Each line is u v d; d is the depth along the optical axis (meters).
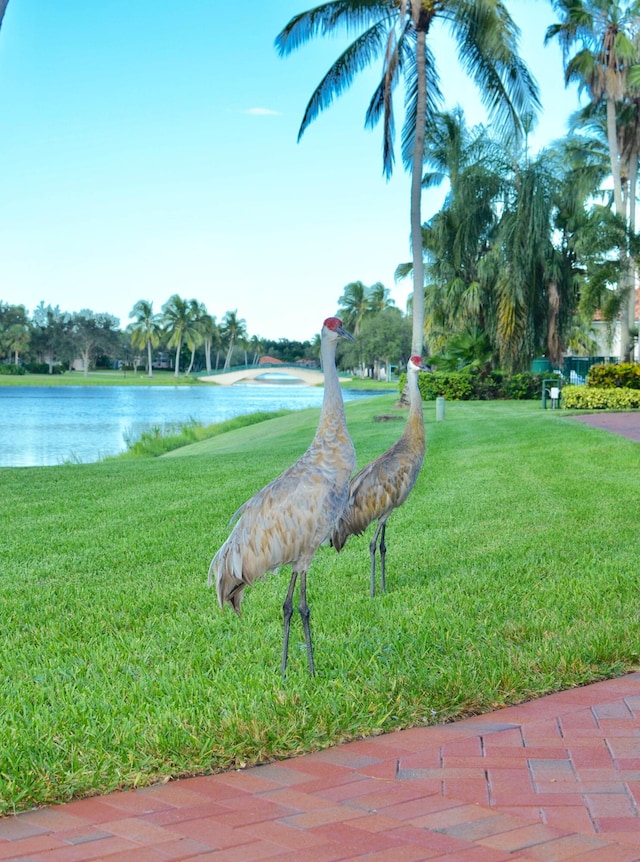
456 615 6.71
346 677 5.43
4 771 4.11
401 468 7.52
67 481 15.97
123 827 3.63
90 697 5.12
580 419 23.41
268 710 4.75
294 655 5.98
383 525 7.70
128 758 4.25
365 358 128.50
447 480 14.16
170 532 10.75
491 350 38.62
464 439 19.78
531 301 37.72
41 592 7.97
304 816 3.69
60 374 162.38
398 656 5.70
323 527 5.48
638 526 10.18
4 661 5.98
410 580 8.13
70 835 3.57
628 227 37.25
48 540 10.44
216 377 145.38
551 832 3.49
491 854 3.32
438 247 41.59
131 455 28.28
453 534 10.05
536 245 37.12
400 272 46.47
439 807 3.74
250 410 62.59
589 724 4.65
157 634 6.61
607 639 5.87
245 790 3.99
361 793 3.91
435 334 47.16
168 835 3.54
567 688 5.29
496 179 38.44
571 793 3.84
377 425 26.11
